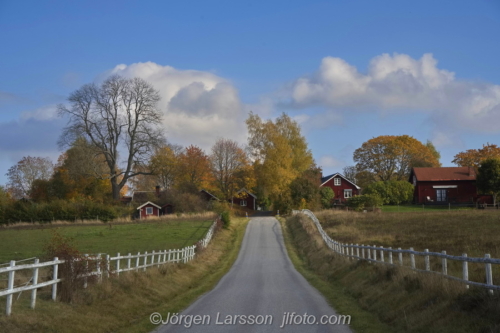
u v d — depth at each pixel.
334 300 14.98
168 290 17.55
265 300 15.01
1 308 10.52
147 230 48.66
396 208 66.81
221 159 81.69
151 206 70.44
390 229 38.09
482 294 9.73
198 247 32.25
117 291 14.58
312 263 29.72
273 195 76.38
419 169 74.19
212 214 63.34
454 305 10.11
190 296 16.73
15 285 13.33
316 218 50.28
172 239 40.75
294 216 63.00
